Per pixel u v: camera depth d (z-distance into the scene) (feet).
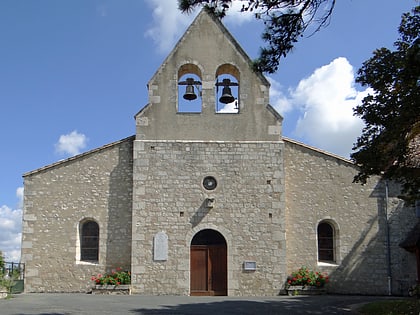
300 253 63.31
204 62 65.26
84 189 64.80
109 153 65.62
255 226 61.62
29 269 62.95
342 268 63.26
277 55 33.81
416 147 48.80
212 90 64.75
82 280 62.69
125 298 53.98
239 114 64.34
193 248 61.87
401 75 38.06
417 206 64.49
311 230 63.93
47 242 63.62
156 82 64.80
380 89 43.04
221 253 61.72
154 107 64.18
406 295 62.18
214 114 64.18
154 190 62.18
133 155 64.03
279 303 50.19
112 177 65.00
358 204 64.80
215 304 48.73
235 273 60.49
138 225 61.31
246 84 65.10
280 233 61.46
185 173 62.64
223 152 63.26
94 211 64.28
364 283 62.95
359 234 64.13
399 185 65.26
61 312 41.81
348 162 65.46
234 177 62.69
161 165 62.80
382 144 43.39
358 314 43.09
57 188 64.90
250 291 60.13
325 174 65.36
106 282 60.49
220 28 66.08
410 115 40.14
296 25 32.89
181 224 61.46
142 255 60.70
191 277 61.21
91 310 43.16
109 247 63.31
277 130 64.13
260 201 62.23
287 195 64.64
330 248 64.85
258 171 62.95
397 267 63.31
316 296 58.70
